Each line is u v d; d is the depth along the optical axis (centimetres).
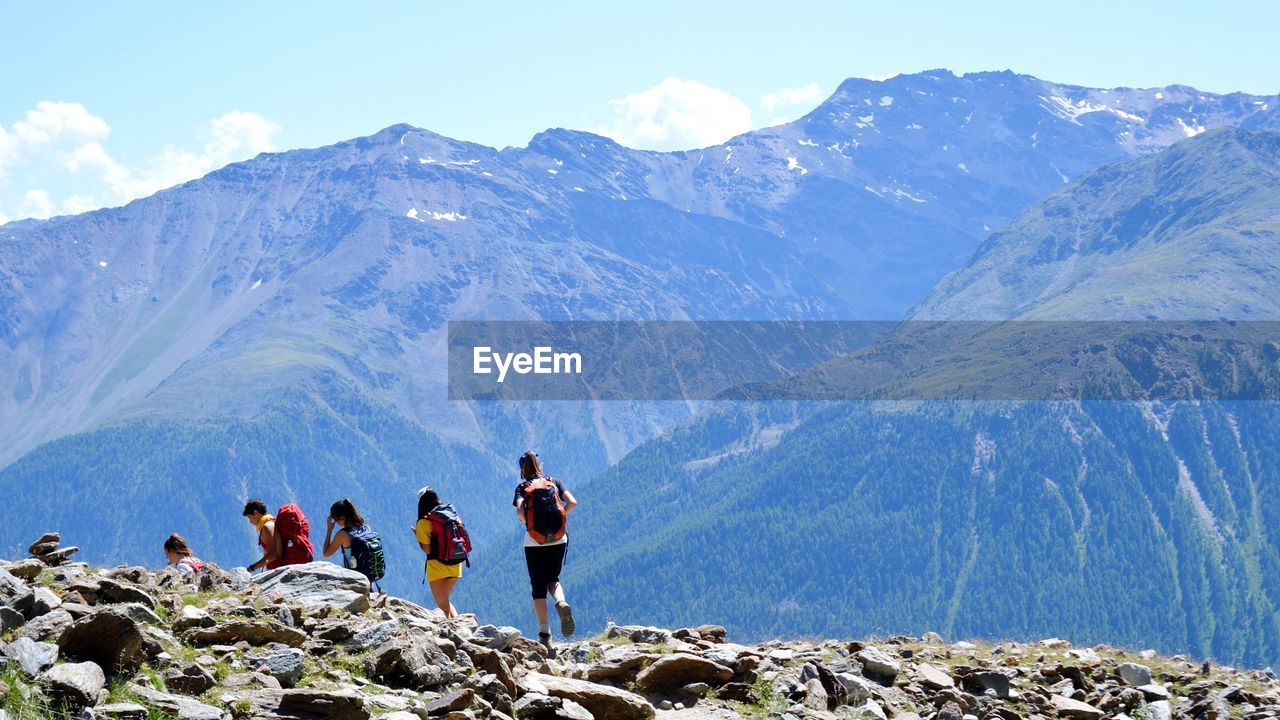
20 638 918
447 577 1652
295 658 1070
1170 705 1617
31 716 822
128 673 960
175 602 1213
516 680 1219
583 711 1155
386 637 1190
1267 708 1602
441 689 1122
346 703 983
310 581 1400
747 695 1315
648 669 1331
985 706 1479
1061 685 1645
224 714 934
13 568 1235
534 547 1509
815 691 1327
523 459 1574
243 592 1353
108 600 1166
